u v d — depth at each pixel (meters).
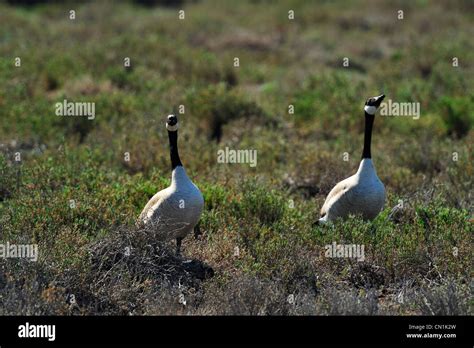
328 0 40.97
